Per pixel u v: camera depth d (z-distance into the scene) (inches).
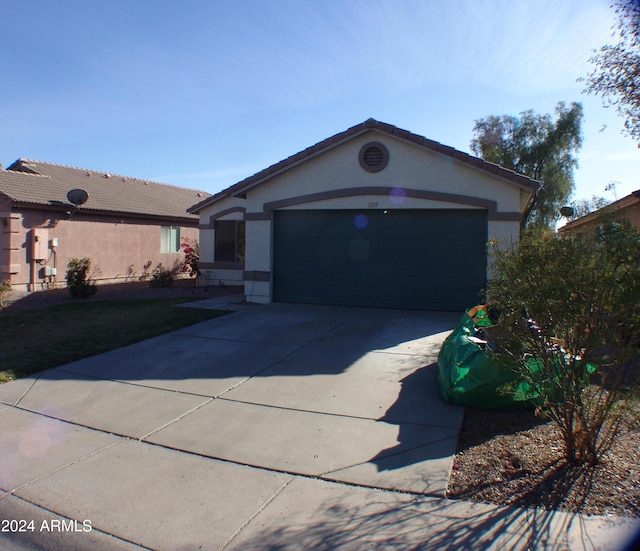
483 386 227.0
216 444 202.8
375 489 165.2
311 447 197.6
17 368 306.0
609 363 170.6
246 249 552.1
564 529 137.3
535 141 1403.8
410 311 483.8
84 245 783.1
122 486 172.2
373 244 507.2
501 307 187.2
